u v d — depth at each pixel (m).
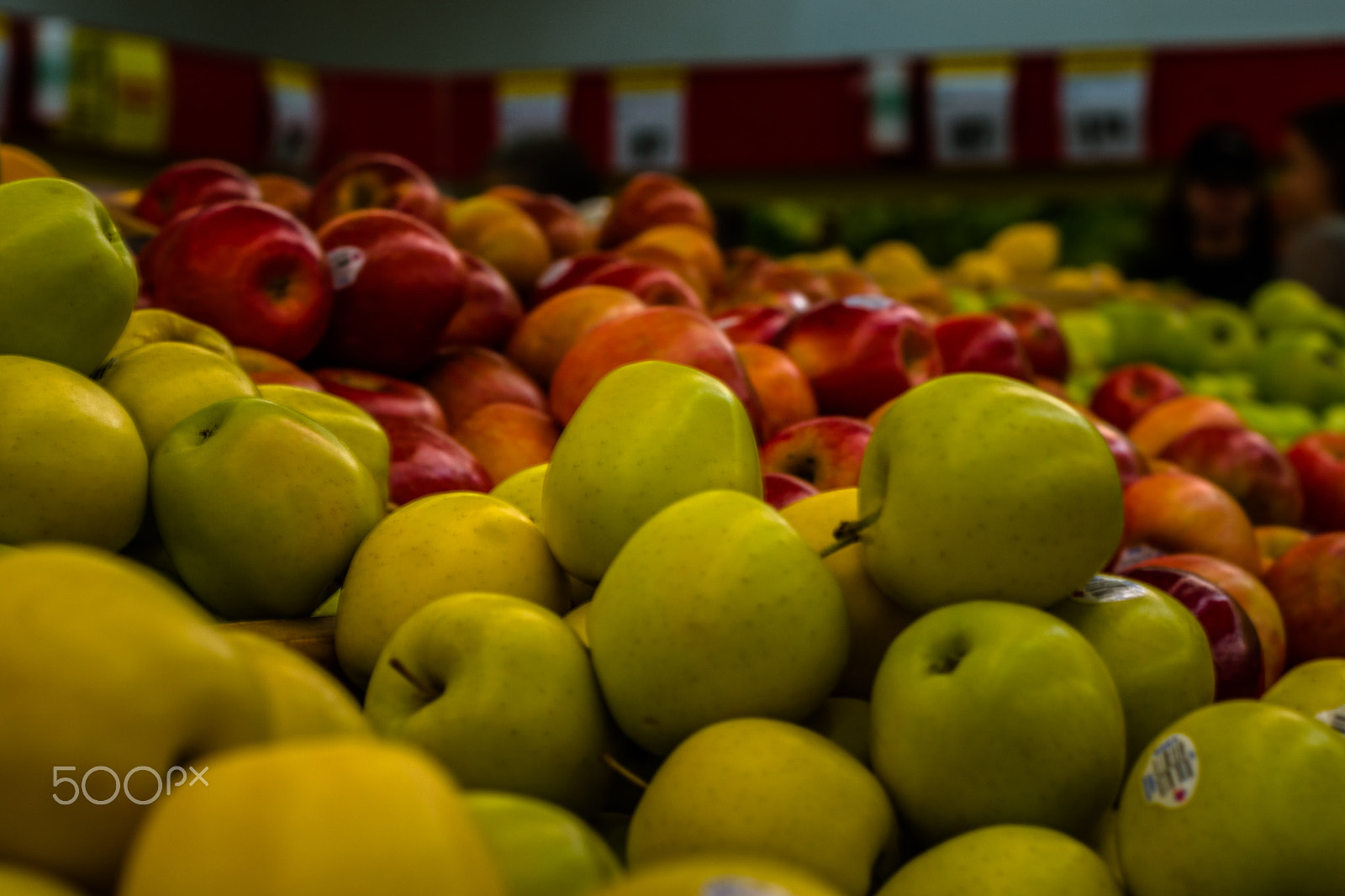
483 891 0.39
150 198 1.63
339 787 0.39
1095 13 4.52
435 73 5.02
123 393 0.88
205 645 0.47
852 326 1.39
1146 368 1.93
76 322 0.85
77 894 0.43
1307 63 4.02
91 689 0.44
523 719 0.65
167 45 3.97
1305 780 0.58
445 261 1.30
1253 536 1.28
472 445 1.21
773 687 0.66
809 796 0.60
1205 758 0.60
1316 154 3.62
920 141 4.27
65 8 4.53
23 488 0.75
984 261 3.45
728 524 0.67
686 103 4.39
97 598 0.46
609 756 0.68
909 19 4.69
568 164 3.54
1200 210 3.80
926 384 0.76
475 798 0.55
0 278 0.82
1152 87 4.11
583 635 0.77
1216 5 4.40
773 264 2.11
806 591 0.67
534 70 4.68
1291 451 1.70
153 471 0.81
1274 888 0.57
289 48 5.02
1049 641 0.64
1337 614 1.14
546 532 0.81
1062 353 2.04
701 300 1.78
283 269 1.18
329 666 0.80
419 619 0.70
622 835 0.70
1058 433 0.70
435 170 4.59
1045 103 4.18
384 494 0.98
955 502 0.69
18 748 0.43
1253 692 0.92
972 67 4.19
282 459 0.80
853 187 4.44
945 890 0.58
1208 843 0.58
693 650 0.65
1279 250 4.21
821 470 1.11
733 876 0.39
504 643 0.67
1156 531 1.26
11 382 0.77
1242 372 2.65
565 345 1.41
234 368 0.93
